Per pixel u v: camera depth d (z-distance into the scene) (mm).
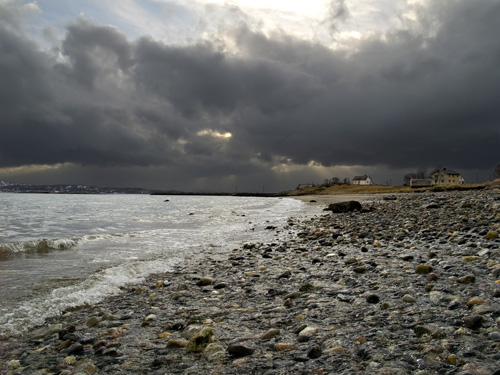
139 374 3705
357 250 10883
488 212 17281
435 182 138000
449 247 9609
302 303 5789
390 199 48000
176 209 49750
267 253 11727
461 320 4176
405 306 4977
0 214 38375
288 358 3766
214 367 3709
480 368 3010
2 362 4246
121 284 8102
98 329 5273
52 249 13172
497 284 5441
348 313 5023
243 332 4699
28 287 7574
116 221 29094
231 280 8102
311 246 12742
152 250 13117
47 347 4691
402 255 8977
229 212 40188
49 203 72438
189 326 4992
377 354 3537
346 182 182000
